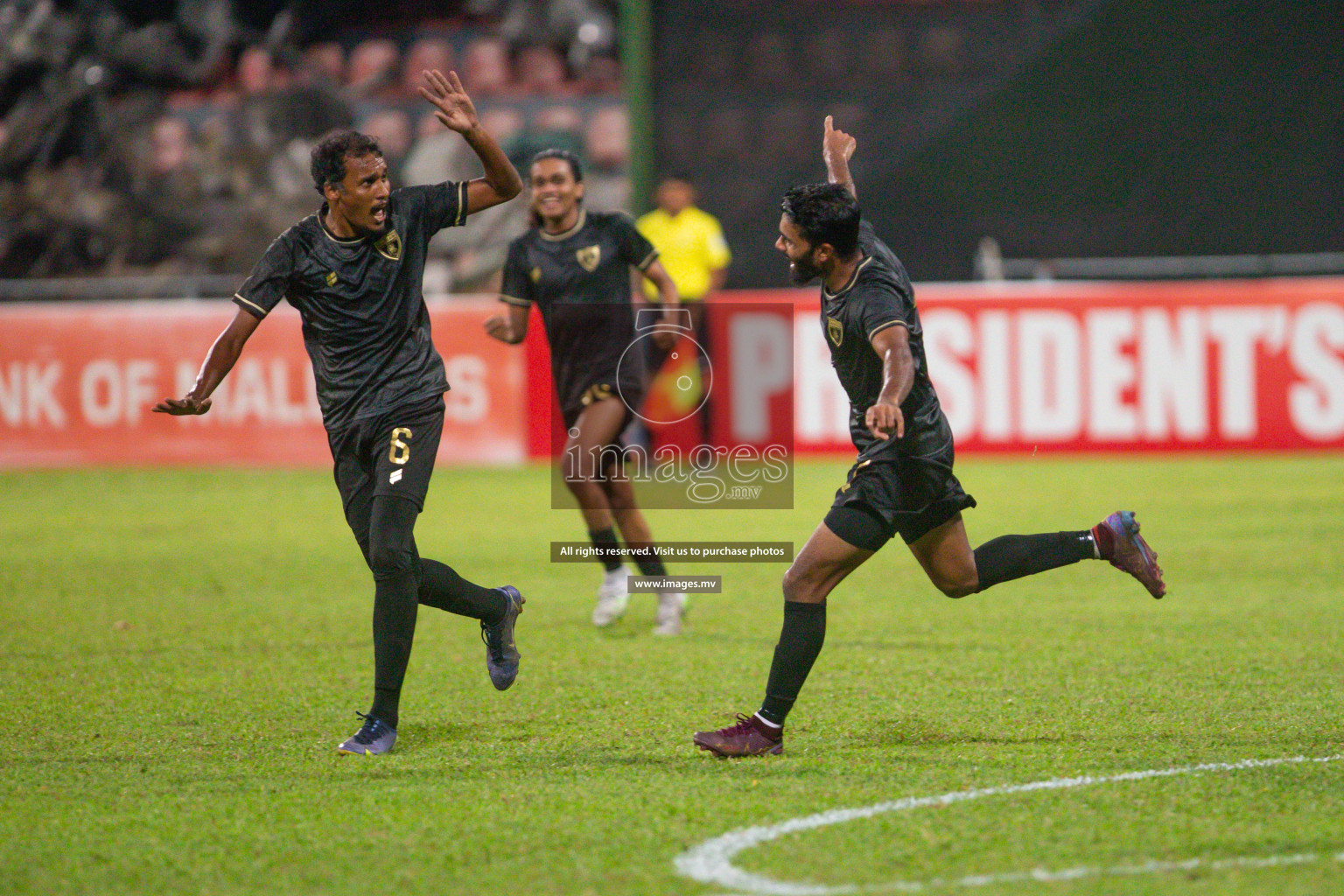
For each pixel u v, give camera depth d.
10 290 57.41
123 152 59.47
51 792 14.28
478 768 15.00
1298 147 53.09
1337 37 52.47
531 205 23.11
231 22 59.94
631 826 12.85
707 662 20.72
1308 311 43.75
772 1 55.91
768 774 14.52
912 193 55.44
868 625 23.16
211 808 13.65
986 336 45.06
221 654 21.67
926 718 16.94
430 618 24.61
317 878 11.71
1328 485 38.66
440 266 55.94
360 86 59.41
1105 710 17.12
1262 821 12.66
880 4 55.47
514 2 59.50
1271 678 18.73
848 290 14.80
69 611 25.50
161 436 47.91
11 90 59.62
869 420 13.62
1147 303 44.38
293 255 15.70
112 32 59.62
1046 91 54.47
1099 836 12.31
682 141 56.66
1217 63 53.25
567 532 34.41
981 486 40.25
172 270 58.88
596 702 18.20
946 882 11.32
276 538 34.22
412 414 15.95
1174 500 36.78
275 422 47.56
